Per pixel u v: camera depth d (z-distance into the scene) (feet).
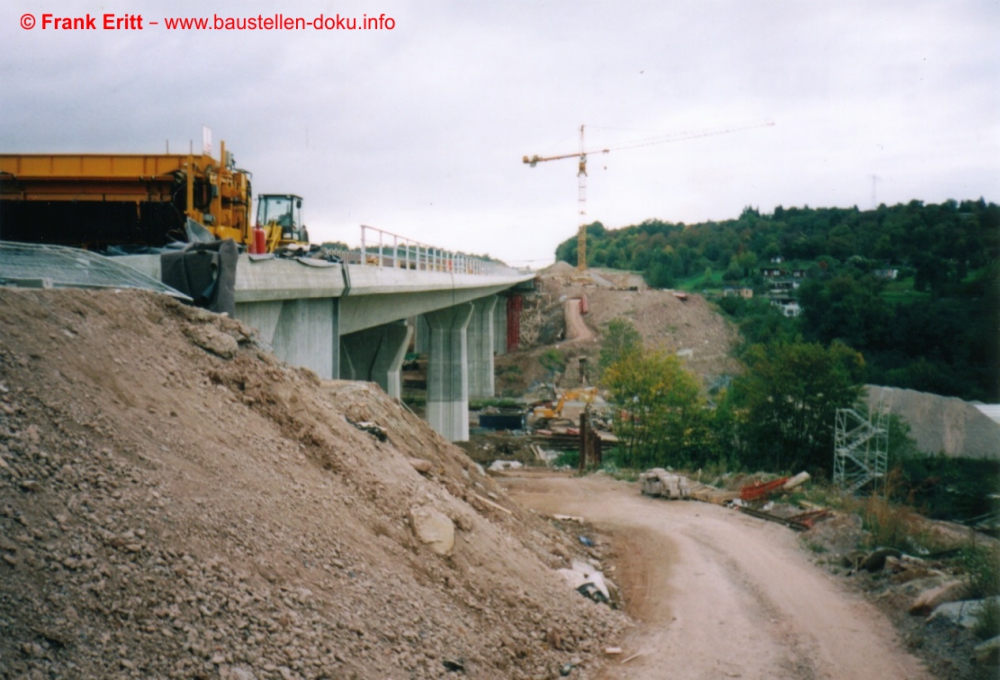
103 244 62.28
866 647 42.27
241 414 36.04
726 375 340.18
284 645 23.59
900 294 301.63
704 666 38.45
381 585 30.66
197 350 38.29
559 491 107.45
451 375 212.02
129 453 26.91
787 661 39.73
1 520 20.76
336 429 41.19
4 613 18.30
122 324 35.14
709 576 58.23
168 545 23.93
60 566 20.62
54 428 25.53
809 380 161.99
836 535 70.44
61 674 17.85
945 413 190.90
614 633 42.39
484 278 210.18
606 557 63.82
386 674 25.68
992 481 146.61
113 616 20.36
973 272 287.89
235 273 49.44
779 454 161.27
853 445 148.05
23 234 61.98
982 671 37.17
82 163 60.08
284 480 32.86
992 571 48.29
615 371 164.45
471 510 46.14
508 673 31.55
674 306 420.36
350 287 84.53
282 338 71.31
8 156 59.88
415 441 54.85
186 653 20.81
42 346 29.17
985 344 240.12
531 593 40.22
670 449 161.38
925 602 47.09
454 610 33.22
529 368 345.72
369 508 36.37
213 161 62.34
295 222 109.19
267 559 26.86
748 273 537.24
